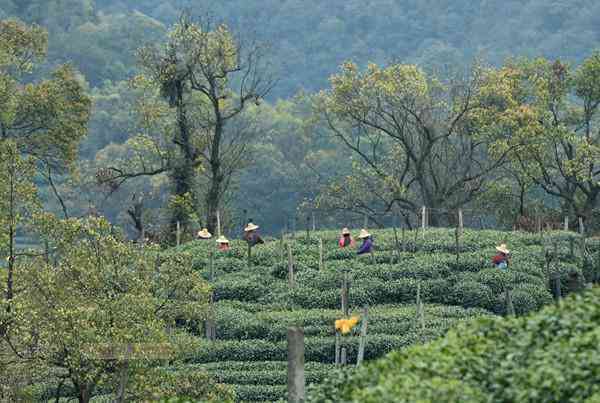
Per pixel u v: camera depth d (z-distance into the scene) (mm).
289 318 158125
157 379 109562
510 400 65188
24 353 110250
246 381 141500
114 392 121812
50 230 118500
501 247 174250
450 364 69625
